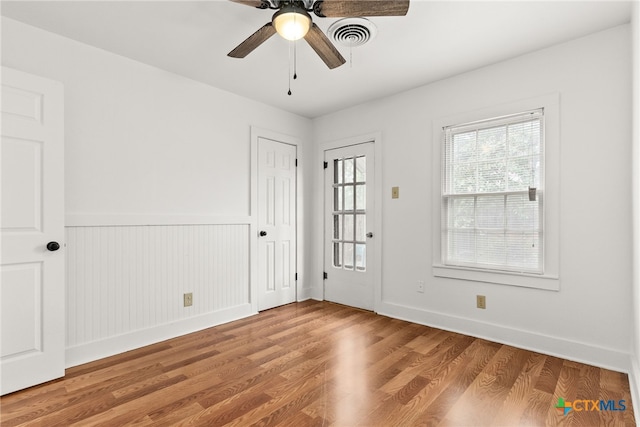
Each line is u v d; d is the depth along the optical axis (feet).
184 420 5.64
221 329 10.23
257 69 9.52
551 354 8.25
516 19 7.11
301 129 13.76
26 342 6.66
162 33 7.68
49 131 6.97
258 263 12.04
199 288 10.25
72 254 7.80
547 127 8.32
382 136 11.81
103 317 8.27
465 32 7.61
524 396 6.38
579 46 7.90
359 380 7.02
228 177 11.11
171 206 9.64
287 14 5.47
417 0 6.44
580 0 6.49
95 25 7.34
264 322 10.90
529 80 8.61
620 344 7.39
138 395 6.42
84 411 5.89
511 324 8.96
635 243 6.58
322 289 13.83
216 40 7.99
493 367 7.59
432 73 9.78
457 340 9.25
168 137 9.60
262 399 6.30
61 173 7.13
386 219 11.69
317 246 13.99
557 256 8.19
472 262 9.70
